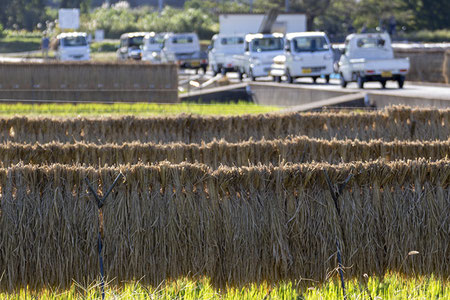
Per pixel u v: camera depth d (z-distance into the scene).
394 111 48.47
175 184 26.06
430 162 27.38
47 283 25.69
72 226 25.75
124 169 26.14
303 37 119.56
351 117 48.25
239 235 26.02
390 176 26.78
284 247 26.06
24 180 25.78
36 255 25.55
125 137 46.75
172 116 47.50
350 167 26.62
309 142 37.59
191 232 26.02
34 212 25.58
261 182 26.28
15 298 25.67
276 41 131.75
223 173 26.16
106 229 25.84
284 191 26.34
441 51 130.38
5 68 94.56
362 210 26.66
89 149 37.38
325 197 26.47
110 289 25.30
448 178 27.02
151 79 97.81
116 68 96.94
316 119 47.88
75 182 26.09
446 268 27.05
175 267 25.98
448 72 126.12
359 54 109.25
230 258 26.02
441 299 26.36
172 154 37.38
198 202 26.14
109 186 26.16
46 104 88.62
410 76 131.12
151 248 25.91
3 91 94.75
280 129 47.59
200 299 25.98
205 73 162.38
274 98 100.12
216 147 37.47
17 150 36.56
